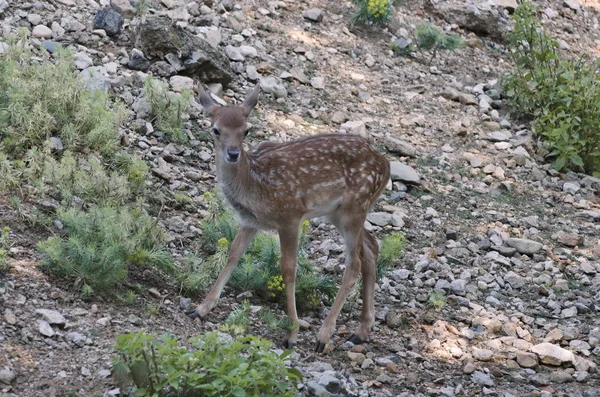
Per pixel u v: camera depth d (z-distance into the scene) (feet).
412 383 32.14
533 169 53.57
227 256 35.27
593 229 48.67
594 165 55.83
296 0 65.77
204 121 48.67
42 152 38.55
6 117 40.24
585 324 38.96
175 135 45.62
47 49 48.75
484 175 52.16
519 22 61.46
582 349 36.68
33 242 34.09
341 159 35.17
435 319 37.65
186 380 25.70
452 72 63.77
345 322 36.88
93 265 32.35
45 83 41.86
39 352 28.19
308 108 53.62
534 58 60.80
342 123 53.06
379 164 36.27
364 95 56.95
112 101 46.55
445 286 40.27
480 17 70.38
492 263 43.29
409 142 53.52
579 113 56.49
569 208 50.78
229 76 52.65
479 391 32.45
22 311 29.84
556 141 55.06
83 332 29.78
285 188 33.76
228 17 59.21
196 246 38.24
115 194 37.63
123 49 51.55
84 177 37.60
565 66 59.57
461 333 36.91
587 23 78.07
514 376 34.09
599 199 52.54
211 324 33.17
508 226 47.26
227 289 36.32
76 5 54.65
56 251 32.17
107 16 52.54
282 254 33.71
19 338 28.55
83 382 27.22
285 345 33.17
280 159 34.14
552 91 58.13
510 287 41.52
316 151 34.88
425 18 70.08
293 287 33.40
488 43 69.97
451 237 44.93
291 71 56.44
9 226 34.45
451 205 48.29
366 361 32.91
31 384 26.68
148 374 25.64
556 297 41.06
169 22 51.67
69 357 28.32
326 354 33.32
